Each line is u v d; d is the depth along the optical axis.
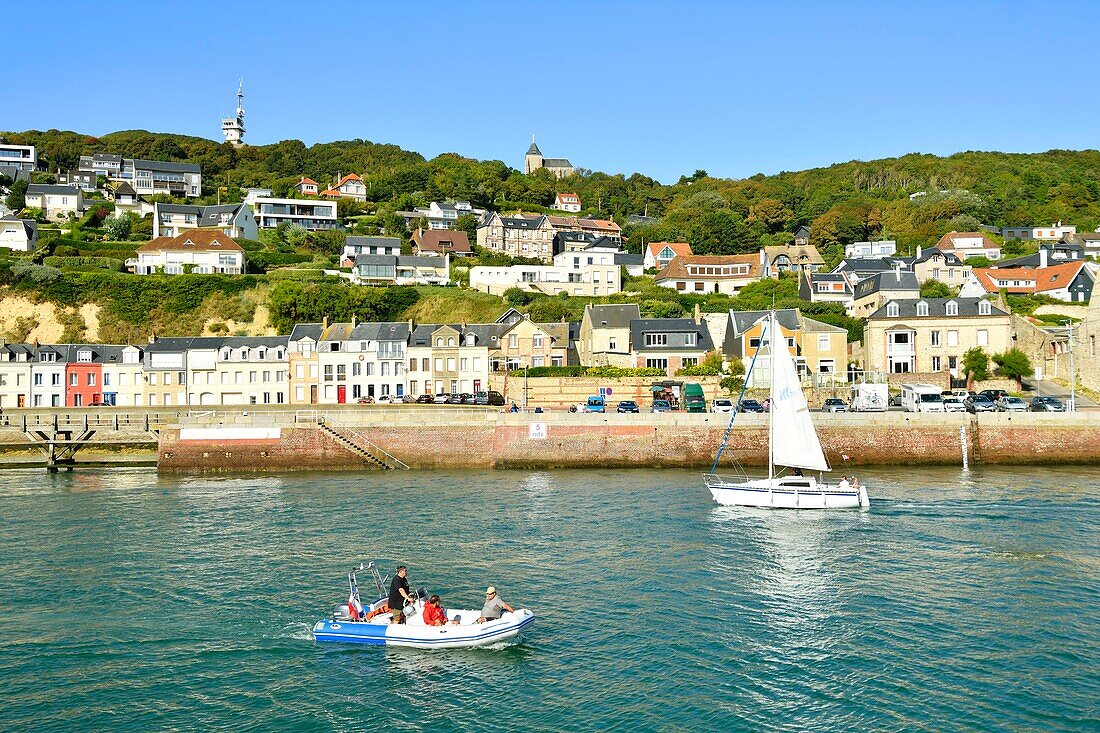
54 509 62.03
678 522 55.53
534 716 29.41
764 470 76.81
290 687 31.91
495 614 36.38
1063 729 27.73
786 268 172.00
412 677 32.59
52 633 36.81
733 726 28.36
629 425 79.50
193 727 28.95
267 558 47.75
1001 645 34.31
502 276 155.00
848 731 27.88
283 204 196.12
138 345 113.12
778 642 35.00
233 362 108.25
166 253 146.38
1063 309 128.62
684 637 35.69
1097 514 55.88
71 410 85.75
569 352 119.19
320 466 80.50
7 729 28.75
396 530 54.03
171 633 36.84
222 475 79.25
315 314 130.25
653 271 175.62
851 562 45.84
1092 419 76.00
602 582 42.91
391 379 109.19
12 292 126.75
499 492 67.19
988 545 48.72
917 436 77.44
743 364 103.00
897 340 104.25
